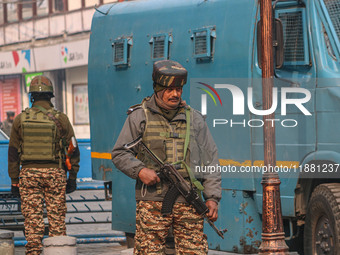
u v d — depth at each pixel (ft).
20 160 56.54
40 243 55.93
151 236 38.29
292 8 51.03
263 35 49.42
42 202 56.44
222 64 53.98
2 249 56.70
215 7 55.42
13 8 267.39
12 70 263.90
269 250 48.60
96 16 66.33
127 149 38.42
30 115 56.08
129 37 62.03
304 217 51.80
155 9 60.44
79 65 235.20
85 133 240.73
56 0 249.34
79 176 74.02
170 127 38.81
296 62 50.60
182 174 38.29
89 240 69.87
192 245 38.27
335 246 48.03
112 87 63.67
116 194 63.31
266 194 49.24
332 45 49.83
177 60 57.26
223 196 53.83
